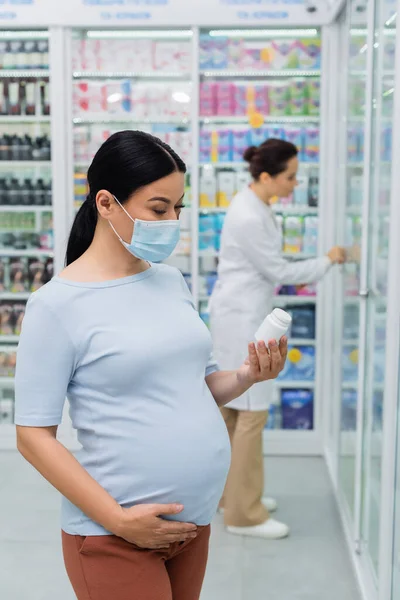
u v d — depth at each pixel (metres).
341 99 3.76
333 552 3.08
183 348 1.42
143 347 1.37
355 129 3.12
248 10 4.04
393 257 2.10
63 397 1.38
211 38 4.25
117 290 1.41
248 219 3.09
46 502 3.63
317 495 3.72
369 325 2.70
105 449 1.38
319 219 4.18
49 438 1.36
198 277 4.34
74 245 1.51
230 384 1.56
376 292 2.53
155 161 1.36
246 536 3.22
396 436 2.18
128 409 1.38
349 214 3.30
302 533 3.26
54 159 4.22
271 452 4.36
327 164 4.14
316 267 3.24
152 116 4.32
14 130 4.32
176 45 4.28
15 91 4.28
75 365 1.38
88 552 1.38
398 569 2.22
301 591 2.75
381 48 2.47
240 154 4.28
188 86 4.32
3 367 4.55
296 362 4.29
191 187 4.25
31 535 3.24
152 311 1.42
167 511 1.34
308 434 4.34
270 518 3.27
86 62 4.28
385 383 2.18
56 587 2.77
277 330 1.46
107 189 1.39
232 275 3.18
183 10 4.05
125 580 1.39
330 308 4.10
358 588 2.72
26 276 4.46
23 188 4.35
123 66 4.29
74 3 4.06
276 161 3.09
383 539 2.22
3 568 2.93
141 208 1.37
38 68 4.29
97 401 1.38
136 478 1.38
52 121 4.20
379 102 2.51
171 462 1.38
